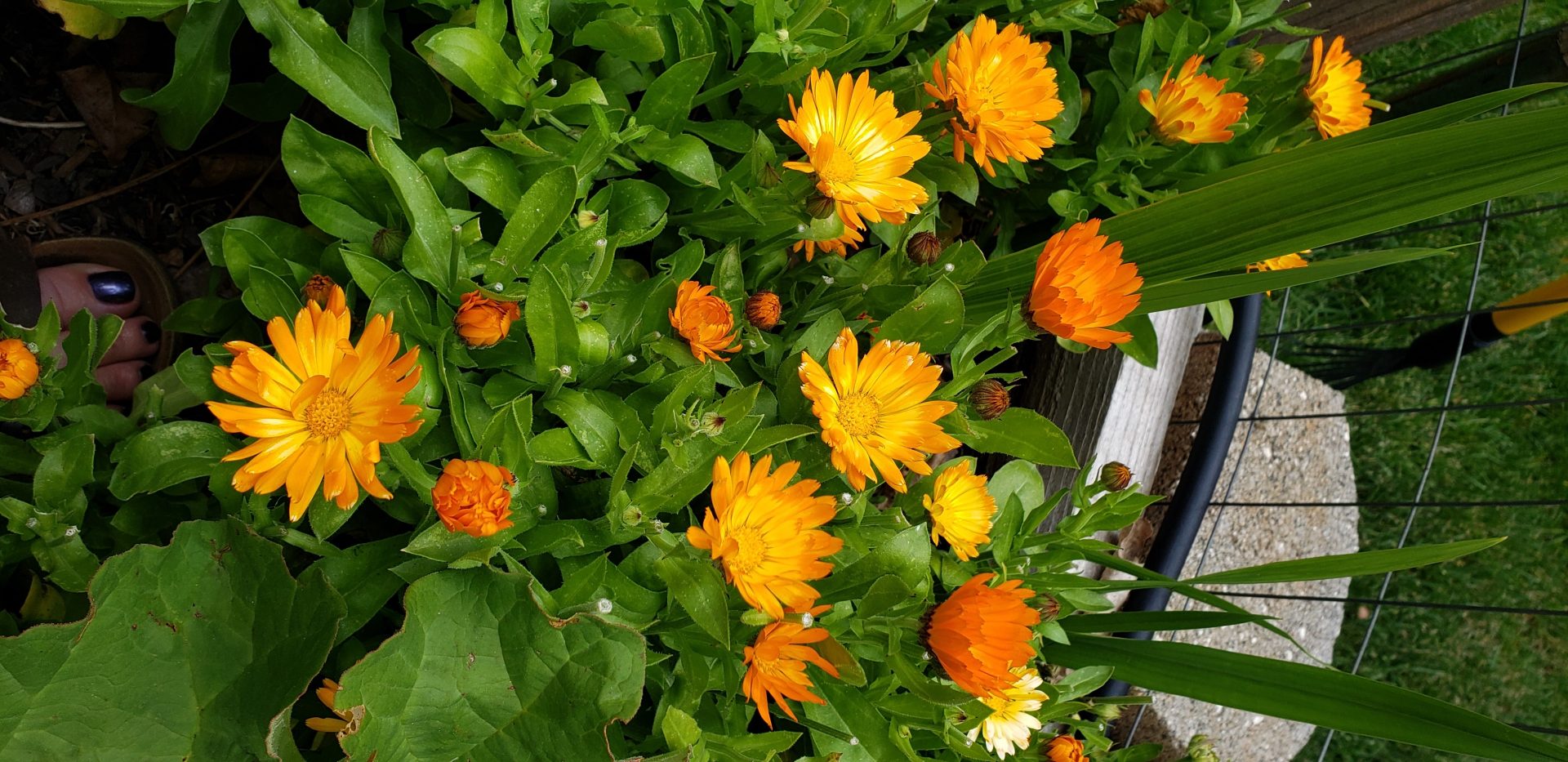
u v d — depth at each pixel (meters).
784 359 0.49
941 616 0.43
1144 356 0.55
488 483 0.37
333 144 0.42
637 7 0.45
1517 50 0.71
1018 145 0.48
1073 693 0.53
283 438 0.37
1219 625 0.49
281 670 0.39
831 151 0.42
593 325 0.42
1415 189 0.42
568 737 0.40
